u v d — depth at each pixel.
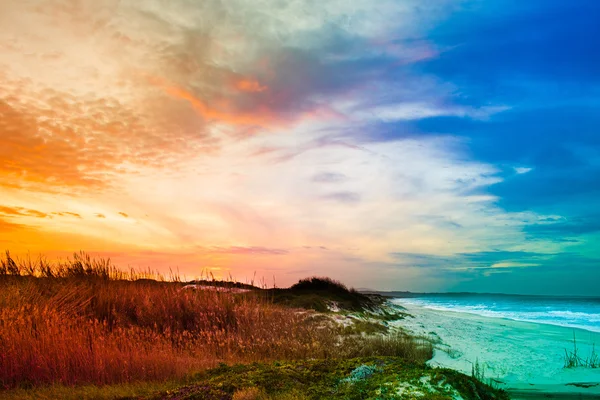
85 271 13.93
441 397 4.31
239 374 5.65
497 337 17.81
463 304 57.69
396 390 4.57
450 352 12.98
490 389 5.01
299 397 4.62
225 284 16.27
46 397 5.84
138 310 11.90
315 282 25.41
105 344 8.20
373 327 15.20
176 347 9.71
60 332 8.30
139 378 6.86
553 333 20.02
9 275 12.77
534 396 7.71
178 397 5.03
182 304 12.62
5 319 8.45
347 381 5.04
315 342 10.77
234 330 11.64
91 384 6.52
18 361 7.02
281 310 14.53
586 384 8.73
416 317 25.83
